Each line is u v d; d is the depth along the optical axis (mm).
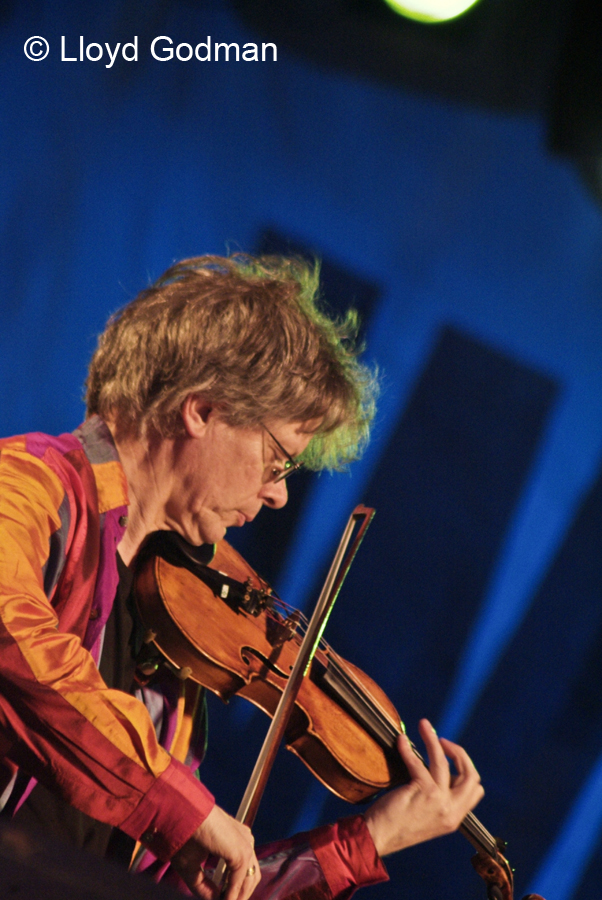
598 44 12578
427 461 17938
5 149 16062
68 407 16203
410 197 17844
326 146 17500
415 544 17781
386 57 17109
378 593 17594
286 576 17250
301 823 15906
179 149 16875
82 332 16328
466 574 17812
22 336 16125
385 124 17562
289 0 16844
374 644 17453
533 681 17641
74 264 16344
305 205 17562
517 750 17328
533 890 16703
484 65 16969
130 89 16594
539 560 18000
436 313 18109
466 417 18094
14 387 16078
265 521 17203
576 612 17812
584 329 18141
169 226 16859
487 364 18156
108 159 16500
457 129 17609
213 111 16984
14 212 16141
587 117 13188
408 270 17984
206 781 15773
